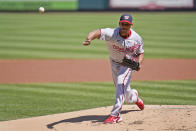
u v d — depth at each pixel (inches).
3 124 839.7
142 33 2743.6
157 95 1200.8
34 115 979.9
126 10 4207.7
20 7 4079.7
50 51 2146.9
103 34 742.5
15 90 1306.6
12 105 1096.2
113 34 746.2
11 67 1750.7
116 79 828.6
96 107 1056.2
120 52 773.3
